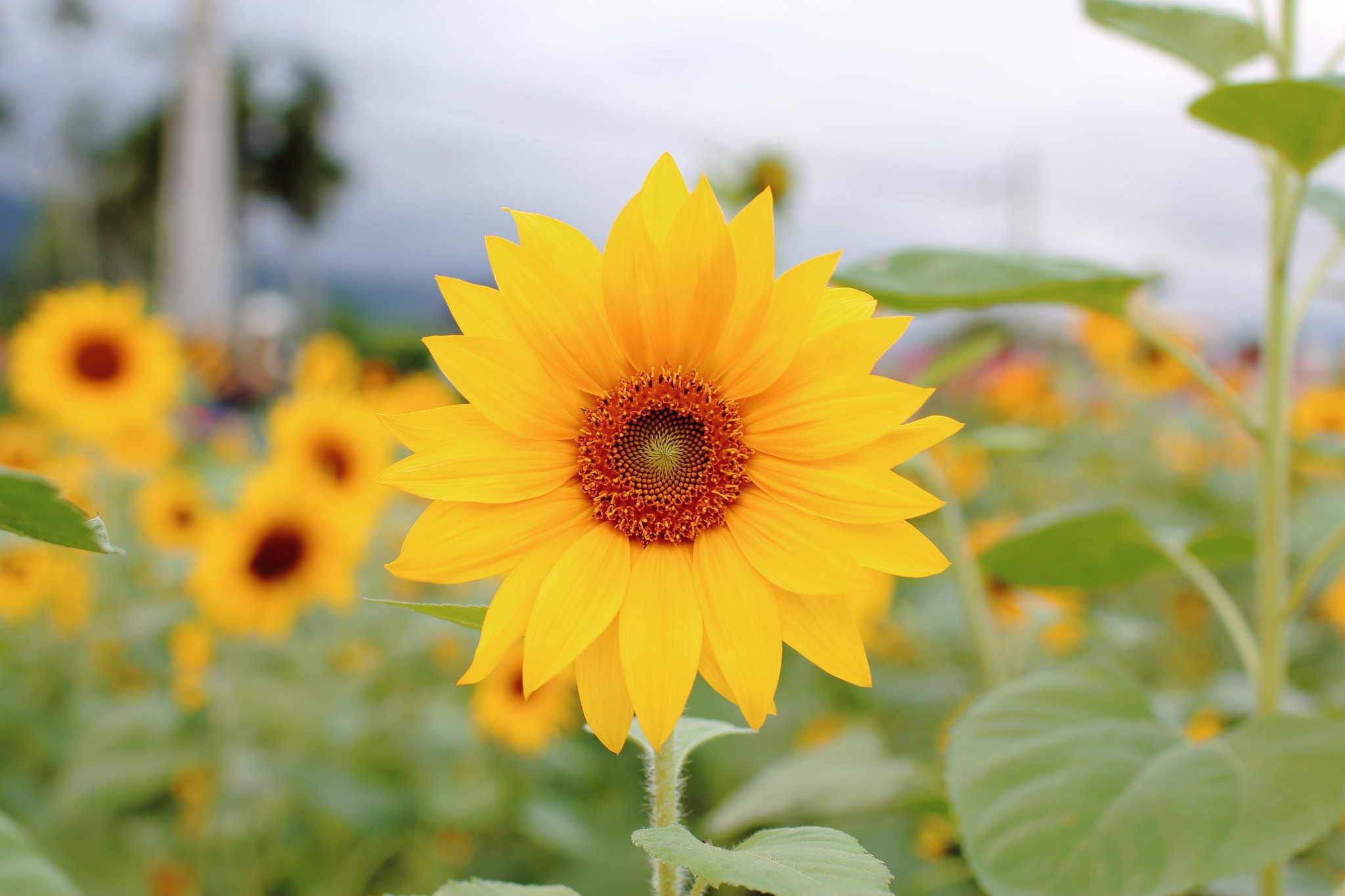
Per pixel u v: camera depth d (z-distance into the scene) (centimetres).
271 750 102
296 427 120
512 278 51
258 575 102
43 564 121
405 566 48
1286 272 62
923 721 121
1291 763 53
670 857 43
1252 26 64
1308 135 56
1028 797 54
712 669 49
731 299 51
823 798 74
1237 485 182
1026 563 70
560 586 49
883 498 49
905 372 195
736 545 50
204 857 97
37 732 106
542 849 108
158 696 103
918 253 65
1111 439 211
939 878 86
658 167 52
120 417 131
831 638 49
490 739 114
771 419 51
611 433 51
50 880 54
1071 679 59
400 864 108
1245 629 64
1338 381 196
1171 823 52
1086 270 63
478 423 50
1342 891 60
